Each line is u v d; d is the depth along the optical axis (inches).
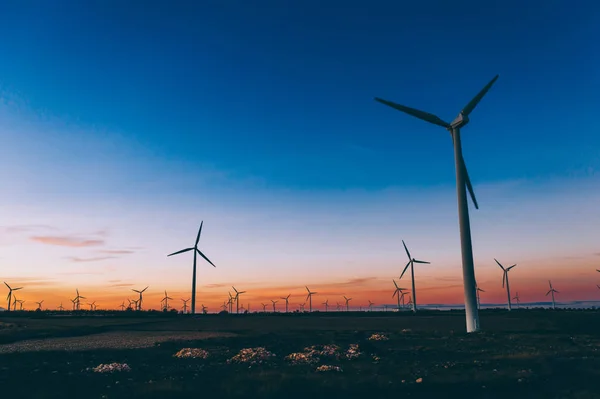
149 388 1181.1
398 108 2979.8
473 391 1163.3
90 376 1400.1
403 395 1133.1
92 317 4803.2
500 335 2335.1
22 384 1272.1
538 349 1911.9
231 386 1207.6
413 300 5383.9
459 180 2859.3
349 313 5816.9
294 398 1113.4
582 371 1380.4
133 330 3176.7
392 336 2423.7
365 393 1156.5
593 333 2608.3
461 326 3193.9
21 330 2994.6
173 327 3432.6
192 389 1182.9
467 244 2731.3
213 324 3720.5
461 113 2913.4
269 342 2284.7
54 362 1700.3
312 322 3809.1
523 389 1178.6
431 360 1683.1
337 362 1658.5
